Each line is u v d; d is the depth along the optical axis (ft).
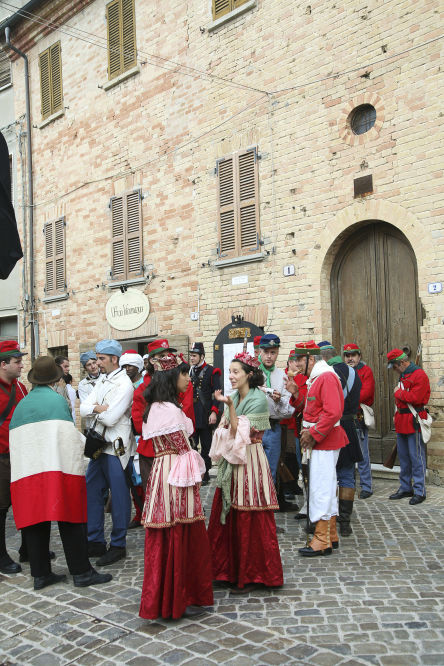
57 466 14.48
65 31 42.96
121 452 16.88
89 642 11.60
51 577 15.05
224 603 13.19
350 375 18.42
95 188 40.50
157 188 35.70
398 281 25.22
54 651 11.33
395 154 24.08
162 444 12.94
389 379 25.63
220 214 31.55
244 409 14.26
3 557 16.30
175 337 34.04
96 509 17.44
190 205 33.50
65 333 43.47
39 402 14.97
